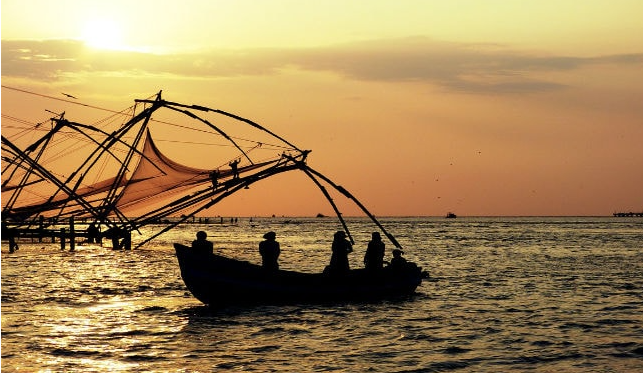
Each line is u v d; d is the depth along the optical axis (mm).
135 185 70875
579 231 168000
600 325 29859
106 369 21984
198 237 32906
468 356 24125
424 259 68875
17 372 21547
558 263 63594
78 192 72688
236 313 32000
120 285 42406
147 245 92125
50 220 77562
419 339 26766
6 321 29469
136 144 58438
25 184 63594
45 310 32438
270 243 33875
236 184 47344
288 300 34031
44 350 24250
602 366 23000
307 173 43375
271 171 45500
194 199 52000
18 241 84812
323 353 24344
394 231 169625
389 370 22219
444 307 34500
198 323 29469
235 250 84125
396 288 36938
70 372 21609
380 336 27234
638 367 22891
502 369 22531
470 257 72000
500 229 189500
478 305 35312
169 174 69125
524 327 29297
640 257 72000
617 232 159250
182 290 40125
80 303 34750
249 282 33156
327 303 34656
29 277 46469
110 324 29062
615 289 42688
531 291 41469
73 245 73688
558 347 25562
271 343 25797
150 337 26562
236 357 23672
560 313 33000
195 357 23578
